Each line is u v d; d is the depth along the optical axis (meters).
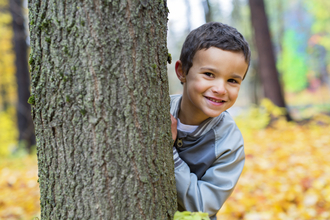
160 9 1.10
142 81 1.04
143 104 1.05
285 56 20.03
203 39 1.33
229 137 1.48
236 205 3.14
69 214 1.06
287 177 3.79
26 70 7.71
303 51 24.27
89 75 0.99
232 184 1.40
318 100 24.55
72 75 1.00
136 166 1.05
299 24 23.62
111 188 1.03
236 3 16.86
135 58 1.02
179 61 1.49
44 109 1.05
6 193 4.12
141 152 1.06
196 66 1.35
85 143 1.02
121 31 1.00
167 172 1.16
